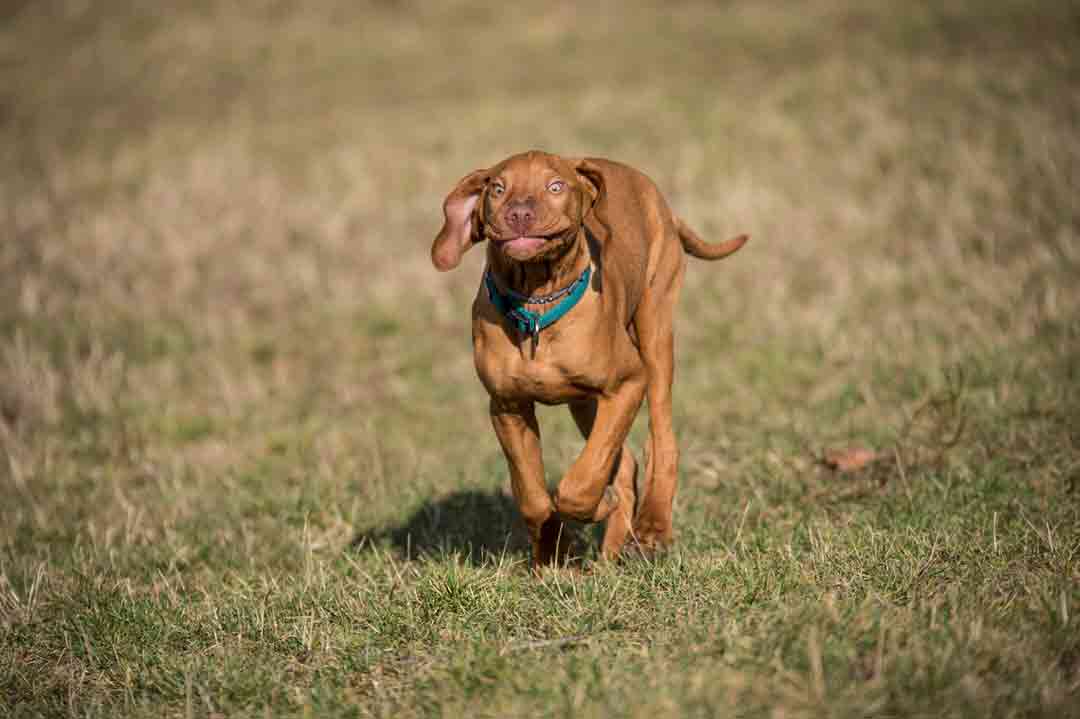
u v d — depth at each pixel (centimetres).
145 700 575
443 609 630
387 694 548
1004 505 743
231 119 2505
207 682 578
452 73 2767
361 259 1669
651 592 622
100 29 3316
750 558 657
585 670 520
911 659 490
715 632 546
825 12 2814
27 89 2877
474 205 636
